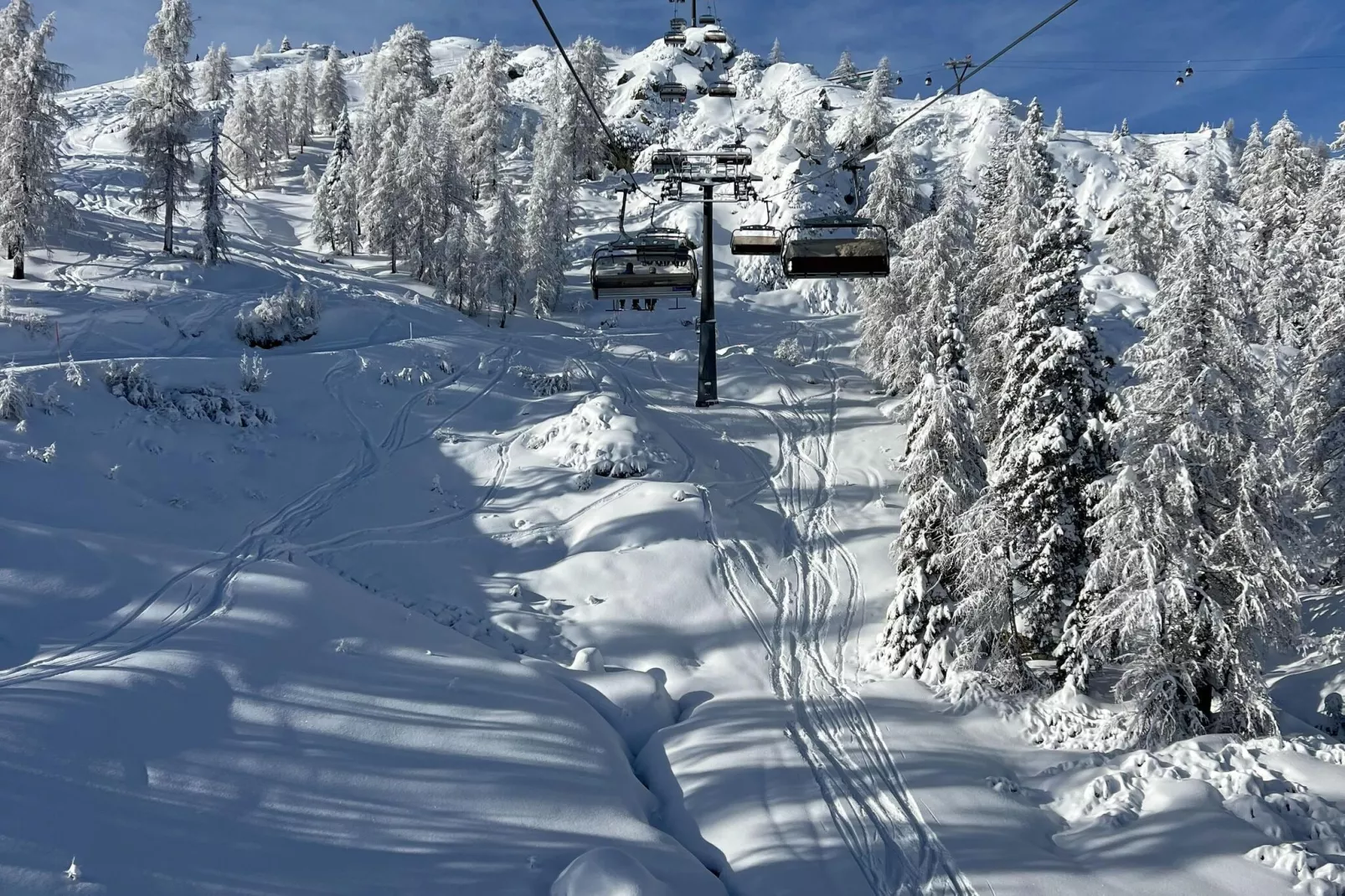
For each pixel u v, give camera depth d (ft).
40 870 36.91
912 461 74.84
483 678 64.23
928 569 74.90
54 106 154.20
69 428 92.68
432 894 42.09
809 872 48.85
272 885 40.27
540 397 131.23
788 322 195.83
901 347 129.59
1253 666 61.31
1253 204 192.34
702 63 371.15
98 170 262.26
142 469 90.99
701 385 140.56
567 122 285.84
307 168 302.66
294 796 47.03
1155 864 48.21
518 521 95.20
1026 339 73.05
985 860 49.62
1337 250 102.94
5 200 148.97
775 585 90.79
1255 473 60.23
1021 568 74.18
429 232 200.44
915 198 213.46
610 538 92.38
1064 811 56.18
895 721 66.23
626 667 76.07
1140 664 62.95
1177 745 59.57
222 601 64.49
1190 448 60.08
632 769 61.98
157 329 139.03
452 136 211.82
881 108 280.92
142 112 184.65
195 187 280.51
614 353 165.99
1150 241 212.43
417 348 143.23
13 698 48.29
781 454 125.59
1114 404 69.62
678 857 49.75
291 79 351.87
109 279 160.66
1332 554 90.53
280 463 100.42
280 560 77.97
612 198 270.26
